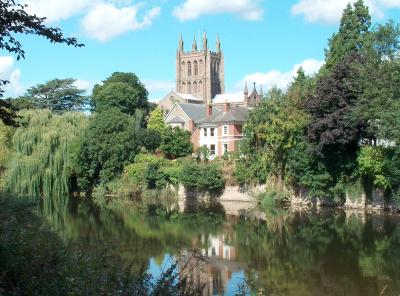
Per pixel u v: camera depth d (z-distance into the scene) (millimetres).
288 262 27984
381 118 40625
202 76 146125
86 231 36625
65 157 60406
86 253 16547
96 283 12266
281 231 37844
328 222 41188
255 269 26391
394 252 29641
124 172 65938
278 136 51219
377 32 44156
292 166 51219
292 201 53875
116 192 65250
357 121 44188
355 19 53719
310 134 47344
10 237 14797
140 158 66375
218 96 143375
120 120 68000
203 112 91750
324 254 29672
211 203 58000
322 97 46375
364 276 24875
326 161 48875
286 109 51125
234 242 33688
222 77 153125
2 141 56156
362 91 44000
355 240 33344
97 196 64875
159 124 87688
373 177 46781
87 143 64312
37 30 12656
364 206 47906
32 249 14398
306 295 21766
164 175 64000
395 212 45188
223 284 23250
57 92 103000
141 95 103000
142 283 13383
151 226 40500
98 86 104500
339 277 24797
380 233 35406
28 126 58938
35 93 103750
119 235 35625
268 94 54562
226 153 65688
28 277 12281
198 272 25125
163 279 14133
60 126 61906
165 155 71625
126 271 14273
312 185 49688
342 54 53844
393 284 23469
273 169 54719
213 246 32375
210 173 59719
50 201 58250
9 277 12508
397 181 43219
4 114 14844
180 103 91562
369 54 43625
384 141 45062
